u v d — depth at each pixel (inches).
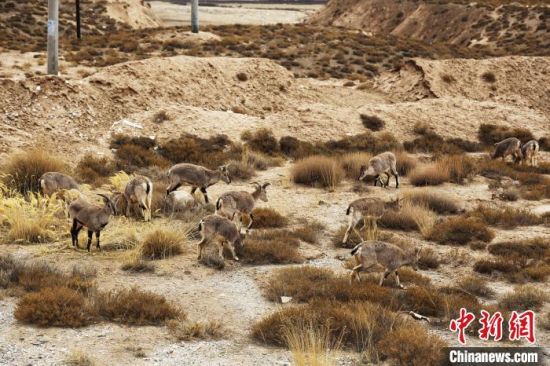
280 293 498.0
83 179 868.6
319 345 380.8
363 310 430.0
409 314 468.4
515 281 569.0
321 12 4065.0
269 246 605.3
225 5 5211.6
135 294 460.4
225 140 1124.5
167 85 1294.3
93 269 534.9
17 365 357.7
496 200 879.1
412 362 376.2
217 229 573.9
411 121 1316.4
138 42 1851.6
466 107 1406.3
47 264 530.3
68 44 1803.6
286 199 841.5
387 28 3489.2
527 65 1700.3
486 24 2824.8
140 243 601.3
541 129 1395.2
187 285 521.3
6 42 1765.5
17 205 657.6
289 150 1147.3
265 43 1977.1
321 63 1839.3
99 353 380.2
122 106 1176.2
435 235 689.6
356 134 1226.6
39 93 1085.1
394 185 948.6
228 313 463.2
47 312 422.3
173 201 741.9
